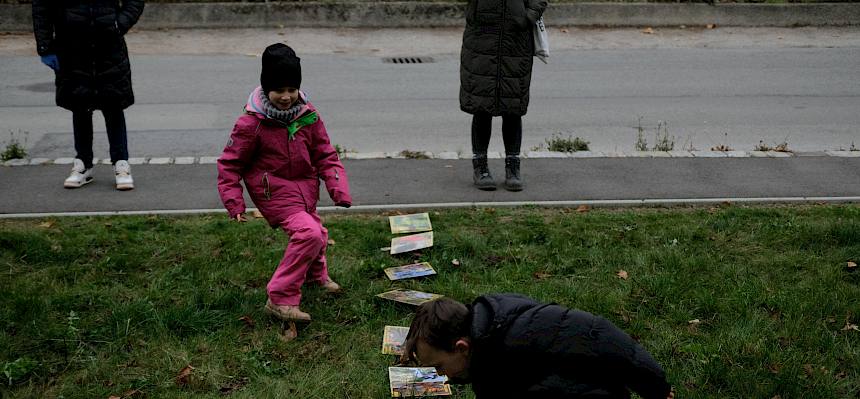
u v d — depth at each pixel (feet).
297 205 15.66
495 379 8.75
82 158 23.94
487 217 21.62
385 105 35.45
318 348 15.07
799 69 43.06
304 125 15.51
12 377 13.76
